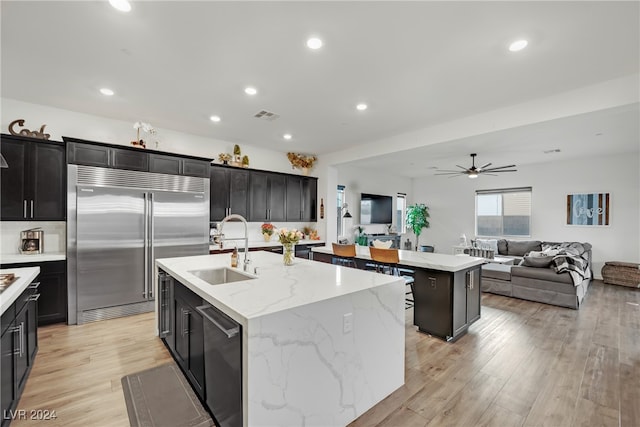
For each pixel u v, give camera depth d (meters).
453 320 3.07
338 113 3.80
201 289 1.89
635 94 2.70
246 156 5.35
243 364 1.42
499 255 7.33
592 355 2.82
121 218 3.72
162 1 1.86
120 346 2.91
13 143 3.28
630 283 5.68
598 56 2.43
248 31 2.17
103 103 3.52
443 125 4.16
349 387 1.85
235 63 2.61
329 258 4.41
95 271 3.56
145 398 2.10
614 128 4.28
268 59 2.55
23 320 2.15
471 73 2.74
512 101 3.36
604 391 2.23
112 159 3.66
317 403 1.67
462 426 1.85
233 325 1.54
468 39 2.24
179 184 4.17
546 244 6.80
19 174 3.31
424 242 9.43
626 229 6.12
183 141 4.76
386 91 3.14
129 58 2.54
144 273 3.88
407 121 4.08
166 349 2.84
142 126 3.97
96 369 2.48
